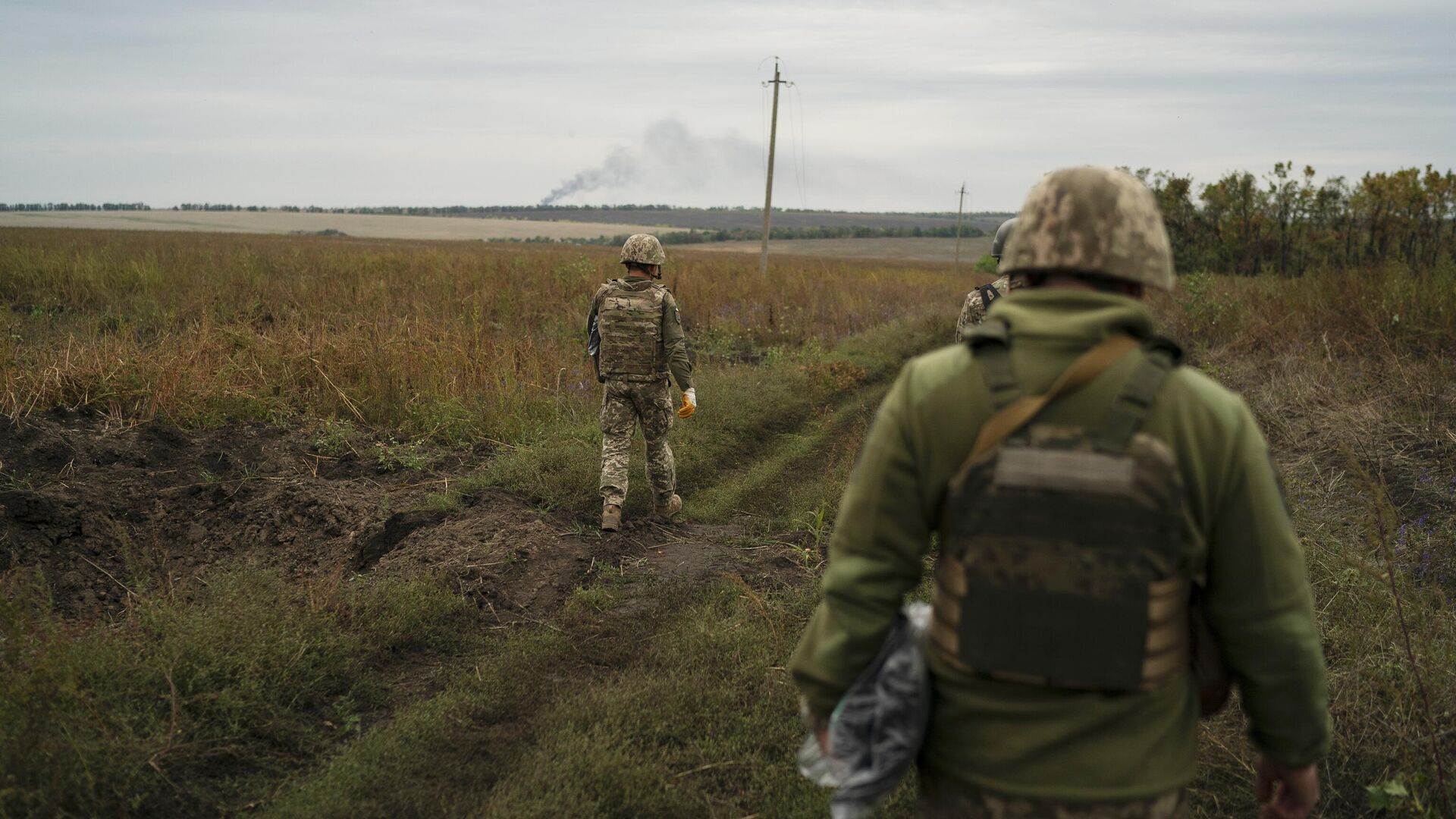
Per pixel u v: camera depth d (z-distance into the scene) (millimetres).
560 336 11297
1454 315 8242
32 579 4086
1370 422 6297
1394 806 2576
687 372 5309
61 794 2607
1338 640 3562
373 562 4727
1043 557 1271
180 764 2932
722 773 2975
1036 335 1349
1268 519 1297
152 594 4008
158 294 13234
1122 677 1259
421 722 3254
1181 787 1326
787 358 11328
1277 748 1358
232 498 5301
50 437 5355
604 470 5258
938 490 1361
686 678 3504
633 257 5328
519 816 2713
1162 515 1253
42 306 11641
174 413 6391
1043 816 1283
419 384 7508
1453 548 4277
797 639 3820
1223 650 1362
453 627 4008
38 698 2785
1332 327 9258
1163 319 11180
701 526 5617
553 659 3746
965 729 1342
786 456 7277
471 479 5895
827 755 1491
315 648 3602
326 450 6312
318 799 2816
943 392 1361
